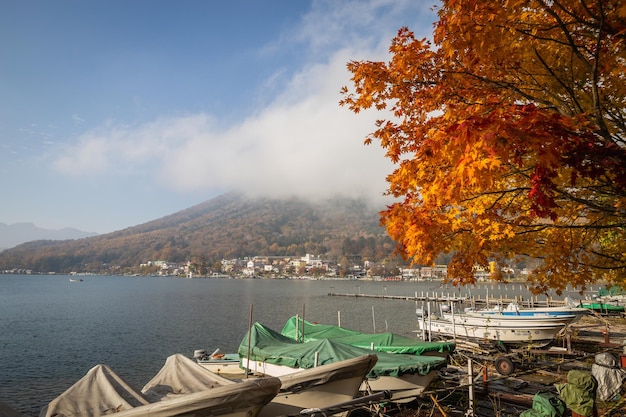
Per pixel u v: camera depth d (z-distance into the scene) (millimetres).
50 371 30250
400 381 15180
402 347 18750
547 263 7078
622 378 11078
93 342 42500
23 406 21812
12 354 36250
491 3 5020
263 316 67938
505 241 7016
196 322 59812
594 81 5039
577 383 7734
